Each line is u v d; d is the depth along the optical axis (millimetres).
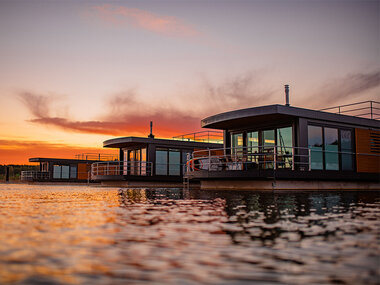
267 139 16109
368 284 2258
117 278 2348
